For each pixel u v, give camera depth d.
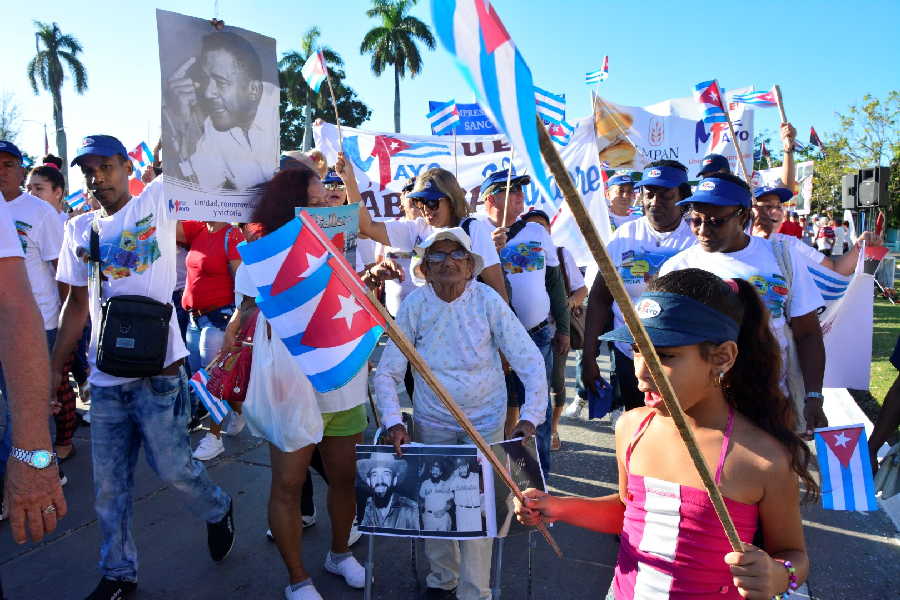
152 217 3.01
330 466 2.99
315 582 3.14
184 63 2.81
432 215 3.30
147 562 3.33
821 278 4.27
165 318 2.91
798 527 1.52
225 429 5.27
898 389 3.36
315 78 3.62
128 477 2.98
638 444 1.68
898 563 3.22
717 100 5.18
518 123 0.94
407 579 3.15
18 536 1.69
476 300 2.72
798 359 2.93
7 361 1.71
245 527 3.69
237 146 2.97
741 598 1.52
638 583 1.62
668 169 3.36
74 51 46.72
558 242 5.66
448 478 2.45
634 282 3.44
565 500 1.88
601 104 7.75
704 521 1.52
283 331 2.21
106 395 2.90
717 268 2.86
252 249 2.24
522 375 2.67
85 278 3.12
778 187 4.69
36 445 1.70
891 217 29.75
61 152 43.91
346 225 2.75
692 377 1.49
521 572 3.20
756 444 1.51
